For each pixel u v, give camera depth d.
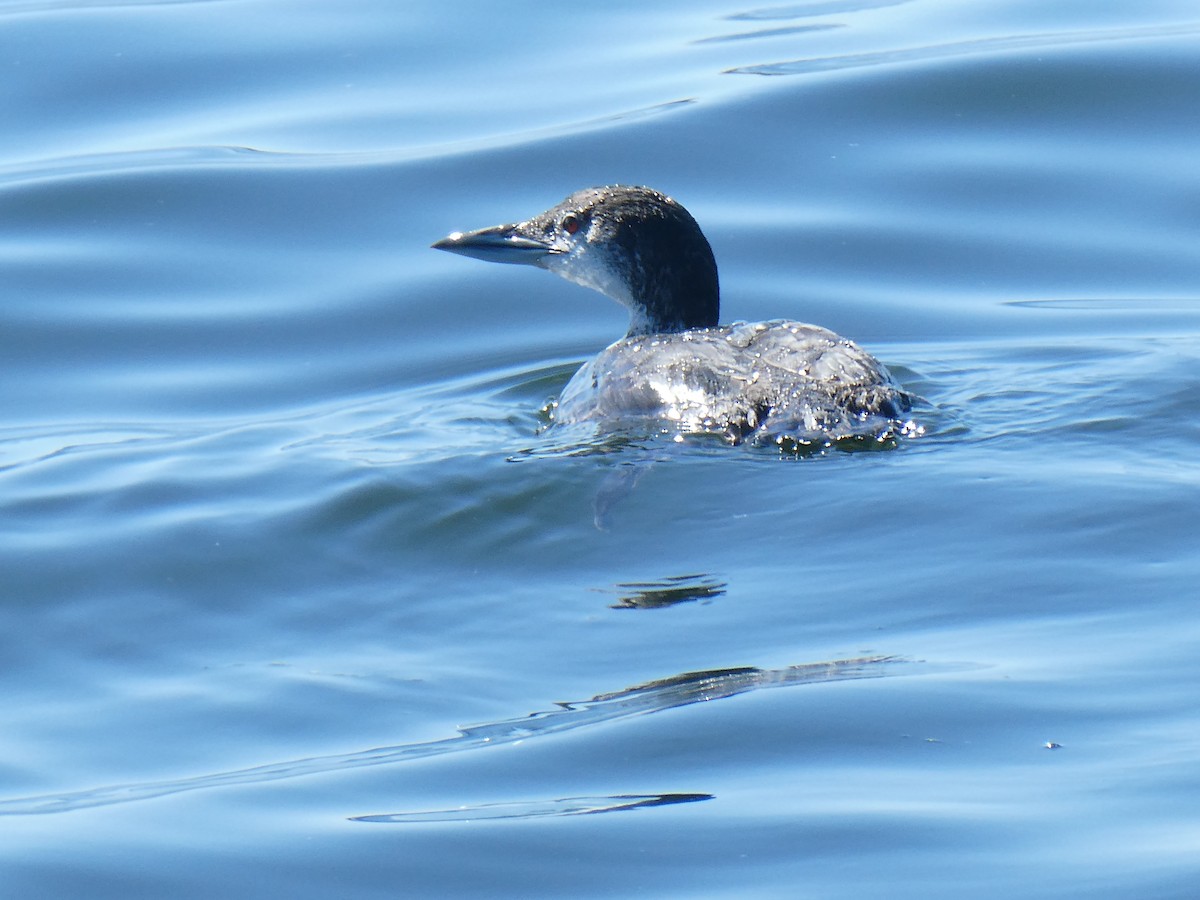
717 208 17.36
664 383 11.94
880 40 20.69
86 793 8.45
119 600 10.45
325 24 21.67
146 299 16.45
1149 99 18.70
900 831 7.47
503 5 22.27
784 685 8.77
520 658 9.44
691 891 7.21
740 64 20.11
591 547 10.49
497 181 17.86
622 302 14.41
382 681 9.33
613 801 7.93
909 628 9.30
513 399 14.09
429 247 17.06
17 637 10.11
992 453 11.33
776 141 18.34
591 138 18.45
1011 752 8.03
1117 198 17.45
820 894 7.10
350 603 10.24
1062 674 8.65
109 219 17.53
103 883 7.59
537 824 7.77
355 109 19.52
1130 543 9.99
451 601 10.14
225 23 21.72
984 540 10.14
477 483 11.25
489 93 19.78
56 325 15.99
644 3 22.44
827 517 10.52
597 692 8.99
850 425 11.46
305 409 14.36
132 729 9.07
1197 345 14.17
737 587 9.89
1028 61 19.34
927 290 16.25
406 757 8.52
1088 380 13.04
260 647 9.86
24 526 11.40
